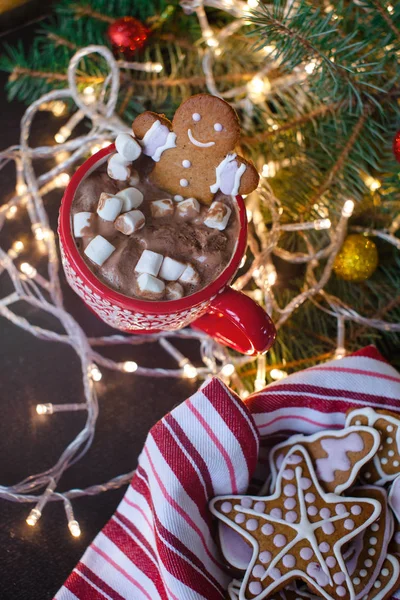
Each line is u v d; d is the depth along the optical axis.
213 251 0.54
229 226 0.55
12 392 0.66
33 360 0.67
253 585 0.56
